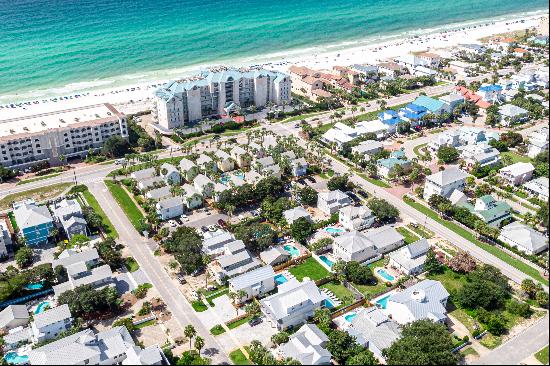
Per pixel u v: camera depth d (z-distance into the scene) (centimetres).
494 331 16575
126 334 15962
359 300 18038
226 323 17188
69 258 19112
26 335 16425
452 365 14825
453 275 19500
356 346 15662
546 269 19888
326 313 16812
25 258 19850
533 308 17850
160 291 18725
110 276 18450
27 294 18338
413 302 16938
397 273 19750
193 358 15438
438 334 15375
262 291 18550
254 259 19988
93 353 14825
